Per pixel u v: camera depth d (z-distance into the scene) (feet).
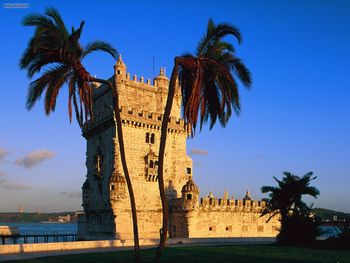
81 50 94.68
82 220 267.80
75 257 122.93
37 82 92.79
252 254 134.62
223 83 91.91
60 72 92.43
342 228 171.12
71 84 93.56
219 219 238.68
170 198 239.30
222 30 92.53
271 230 260.62
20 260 115.44
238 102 93.20
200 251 143.54
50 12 89.20
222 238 210.18
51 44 90.74
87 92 95.30
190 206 226.99
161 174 91.20
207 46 93.09
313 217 184.85
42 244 152.46
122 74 237.66
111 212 220.43
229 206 244.22
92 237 246.27
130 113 228.84
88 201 252.21
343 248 158.10
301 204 190.08
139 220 225.15
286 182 190.70
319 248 159.12
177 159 246.27
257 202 257.96
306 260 118.62
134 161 228.22
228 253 136.87
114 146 223.92
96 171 238.48
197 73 89.92
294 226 176.65
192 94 88.33
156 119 238.48
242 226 248.11
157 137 239.30
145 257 122.93
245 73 94.38
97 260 115.55
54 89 91.35
